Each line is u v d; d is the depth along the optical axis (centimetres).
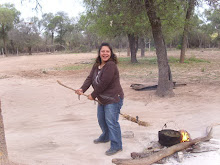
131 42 2333
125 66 2106
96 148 425
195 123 553
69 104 840
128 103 815
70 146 438
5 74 1761
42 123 622
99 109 423
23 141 474
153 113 671
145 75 1509
